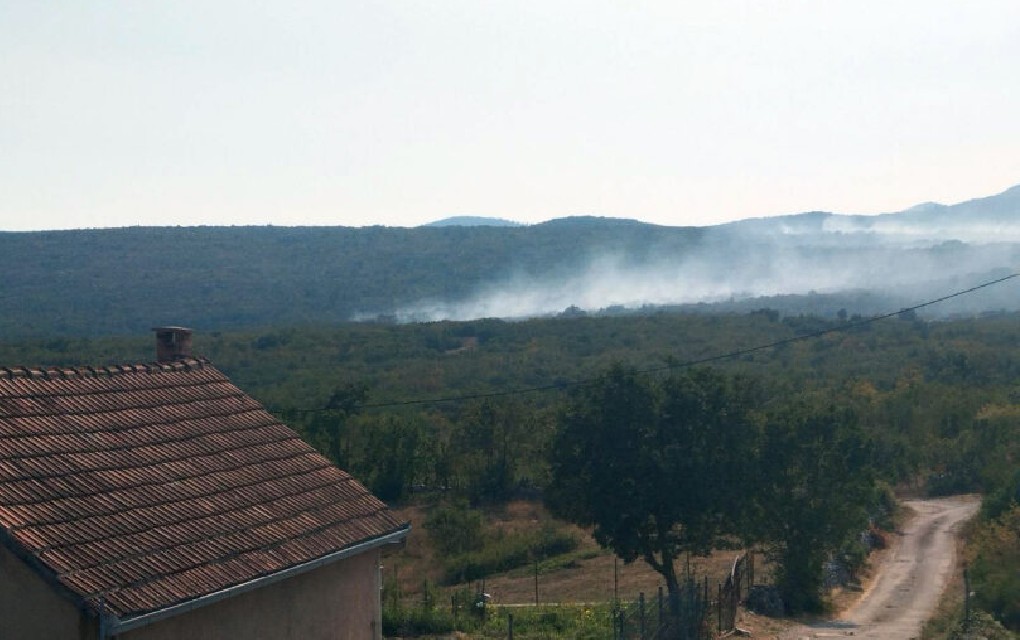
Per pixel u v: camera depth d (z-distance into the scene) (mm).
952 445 61938
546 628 27203
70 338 97938
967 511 53969
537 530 50500
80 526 9992
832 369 90312
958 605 30719
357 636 13352
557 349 105125
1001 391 70312
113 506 10539
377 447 56656
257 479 12523
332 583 12852
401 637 26047
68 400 11961
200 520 11125
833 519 33469
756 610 31859
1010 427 60906
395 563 44219
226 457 12594
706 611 25469
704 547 32906
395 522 13547
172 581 10000
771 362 94312
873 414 62844
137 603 9469
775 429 34031
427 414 71875
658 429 32438
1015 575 29719
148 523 10594
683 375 33719
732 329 114812
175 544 10516
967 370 85062
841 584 37906
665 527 32562
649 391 32625
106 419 11977
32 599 9430
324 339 112125
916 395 68750
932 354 92750
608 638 22078
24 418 11133
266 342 109500
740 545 35188
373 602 13758
